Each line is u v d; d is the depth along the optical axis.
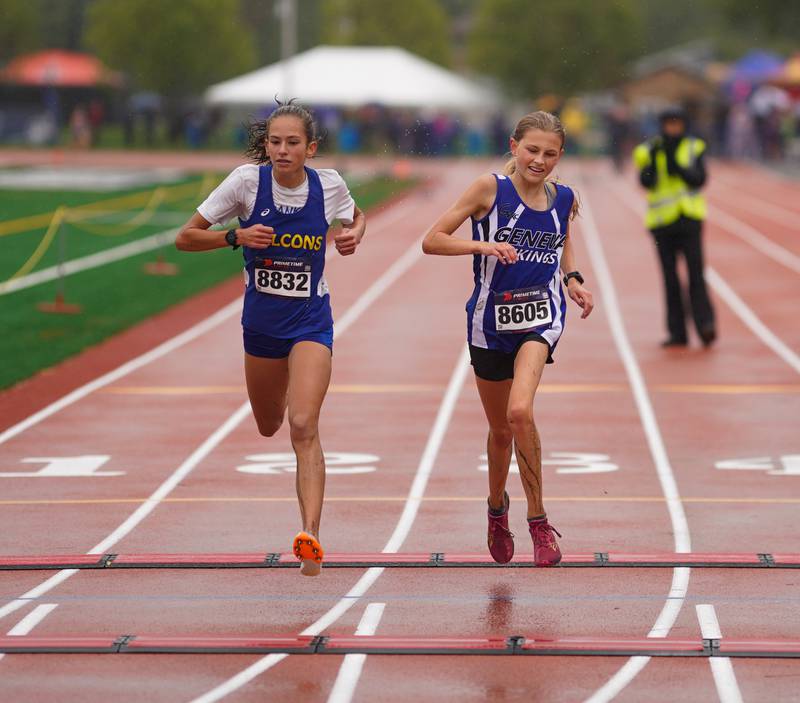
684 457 31.12
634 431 34.09
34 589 21.20
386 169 157.88
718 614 19.80
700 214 46.53
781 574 21.75
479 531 24.78
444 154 179.88
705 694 16.72
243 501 27.28
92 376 42.72
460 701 16.53
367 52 170.00
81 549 23.78
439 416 36.12
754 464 30.41
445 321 54.12
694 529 24.86
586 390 39.62
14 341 49.06
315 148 20.52
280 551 23.52
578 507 26.52
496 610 20.06
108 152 188.25
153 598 20.72
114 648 18.28
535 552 20.22
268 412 22.03
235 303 60.28
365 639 18.58
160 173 147.62
